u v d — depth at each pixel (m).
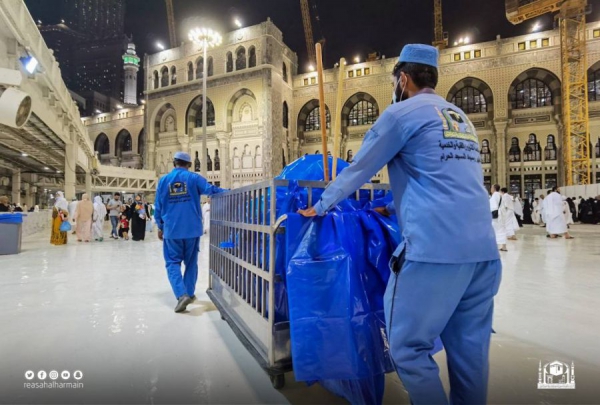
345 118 37.44
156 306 3.68
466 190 1.40
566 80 28.27
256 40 36.59
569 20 28.58
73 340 2.68
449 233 1.34
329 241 1.77
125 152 49.19
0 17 7.37
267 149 35.25
